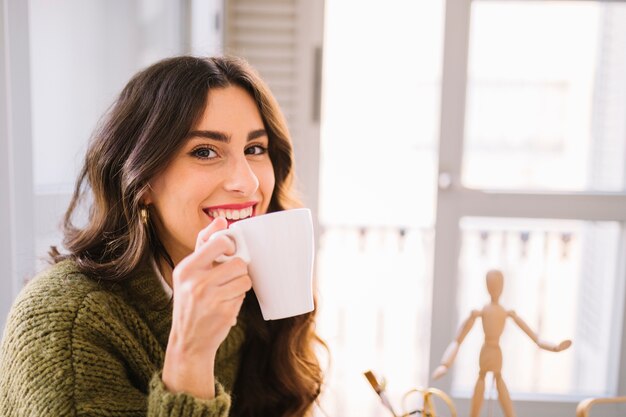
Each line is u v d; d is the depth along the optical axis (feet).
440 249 5.90
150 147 2.40
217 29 5.46
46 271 2.63
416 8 6.75
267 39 5.65
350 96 7.32
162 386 2.00
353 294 8.41
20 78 3.93
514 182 6.81
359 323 8.43
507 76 6.31
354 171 7.90
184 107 2.38
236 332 2.97
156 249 2.71
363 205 8.07
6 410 2.25
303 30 5.65
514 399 6.11
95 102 4.82
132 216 2.55
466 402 6.05
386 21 6.81
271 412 3.16
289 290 1.95
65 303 2.33
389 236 8.26
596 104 6.26
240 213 2.48
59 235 4.31
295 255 1.91
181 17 5.84
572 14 6.00
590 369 6.62
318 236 5.95
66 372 2.18
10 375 2.24
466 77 5.72
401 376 7.74
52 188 4.35
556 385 7.11
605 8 5.94
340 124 7.59
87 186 3.03
